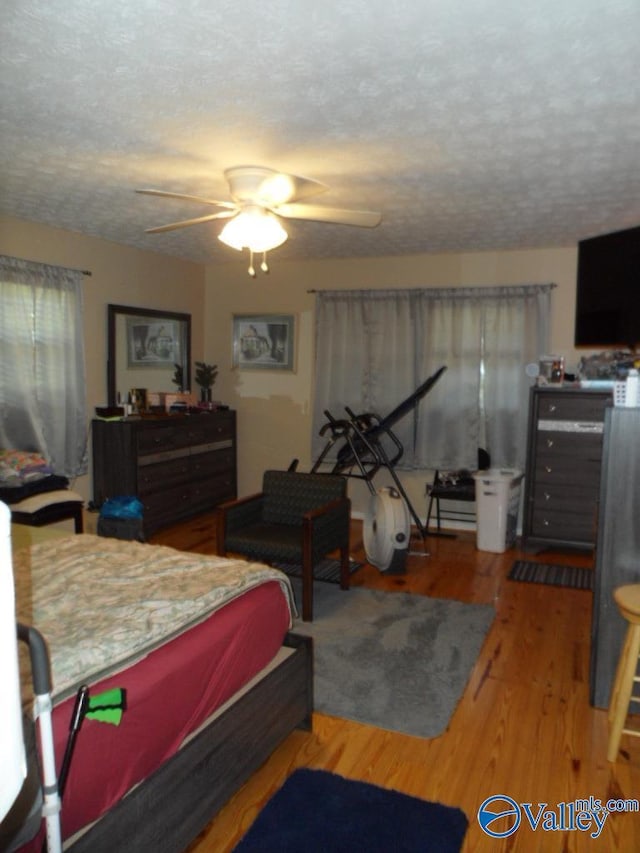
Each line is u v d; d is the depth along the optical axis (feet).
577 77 6.81
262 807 6.47
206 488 18.29
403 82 6.97
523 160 9.55
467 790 6.73
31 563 7.55
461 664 9.56
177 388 18.93
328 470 18.71
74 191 11.68
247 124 8.29
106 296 16.20
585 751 7.43
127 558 7.77
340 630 10.74
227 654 6.34
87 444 15.76
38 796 3.56
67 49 6.37
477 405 16.90
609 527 8.04
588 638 10.59
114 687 5.09
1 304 13.43
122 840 4.98
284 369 19.27
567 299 16.11
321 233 14.62
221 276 19.89
